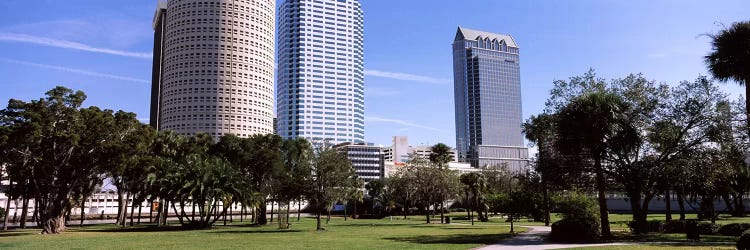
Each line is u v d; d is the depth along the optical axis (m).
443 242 36.97
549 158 42.44
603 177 40.19
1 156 53.50
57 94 53.34
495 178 118.25
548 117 43.66
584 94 40.56
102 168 58.78
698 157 39.16
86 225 80.62
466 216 111.69
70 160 56.81
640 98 40.88
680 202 62.97
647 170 40.28
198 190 66.81
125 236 49.91
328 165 59.12
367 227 67.38
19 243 40.09
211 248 33.50
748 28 35.19
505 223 75.00
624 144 38.75
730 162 39.50
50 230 57.88
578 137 38.66
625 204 124.62
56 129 53.16
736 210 83.50
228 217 117.50
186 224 73.38
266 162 78.75
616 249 27.45
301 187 59.16
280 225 66.12
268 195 82.50
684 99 40.00
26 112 50.72
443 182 80.25
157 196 69.88
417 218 111.56
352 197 63.22
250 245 36.09
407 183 87.12
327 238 43.75
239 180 70.88
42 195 60.56
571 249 28.06
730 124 38.38
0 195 115.31
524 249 29.38
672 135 40.03
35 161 55.25
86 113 54.75
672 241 33.31
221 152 81.19
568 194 48.16
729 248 26.48
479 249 30.22
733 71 36.25
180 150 78.56
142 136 59.34
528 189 47.84
